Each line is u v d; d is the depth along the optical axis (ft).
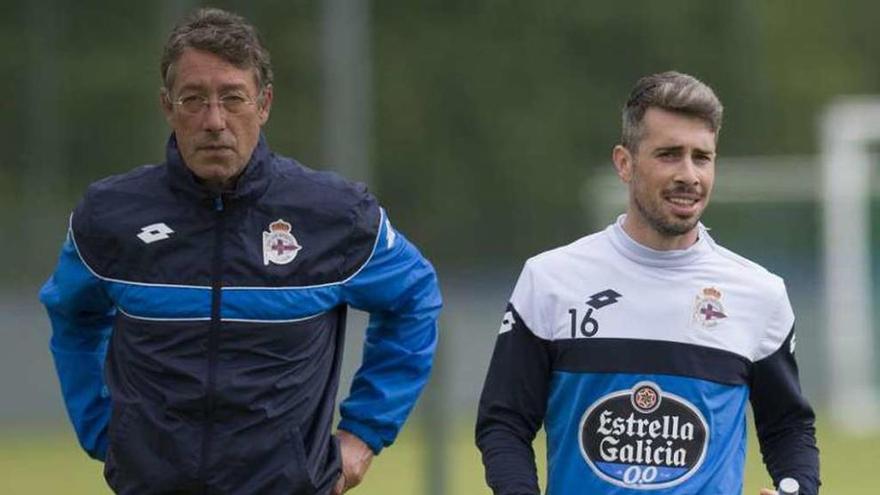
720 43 315.58
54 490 161.79
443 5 311.27
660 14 312.29
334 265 59.67
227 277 58.59
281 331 58.85
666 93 58.34
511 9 310.65
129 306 59.11
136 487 59.06
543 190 298.56
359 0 252.01
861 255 243.19
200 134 57.57
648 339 59.11
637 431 58.80
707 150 58.39
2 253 224.94
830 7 362.33
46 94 254.27
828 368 244.63
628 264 59.77
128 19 270.05
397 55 308.40
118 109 266.77
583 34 311.06
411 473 165.17
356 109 215.92
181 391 58.39
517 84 308.60
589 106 309.63
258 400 58.49
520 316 60.23
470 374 233.35
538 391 60.03
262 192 59.00
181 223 58.85
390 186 300.20
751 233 250.37
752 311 59.88
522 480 58.80
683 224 58.44
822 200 248.73
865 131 243.19
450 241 285.43
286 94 290.76
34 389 221.25
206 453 58.34
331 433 61.11
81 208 59.88
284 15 292.81
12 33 256.73
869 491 160.35
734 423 59.31
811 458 60.18
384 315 62.64
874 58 359.87
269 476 58.75
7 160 250.37
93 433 63.72
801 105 347.56
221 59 57.52
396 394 62.80
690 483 58.44
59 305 61.72
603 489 58.75
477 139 305.32
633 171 59.21
